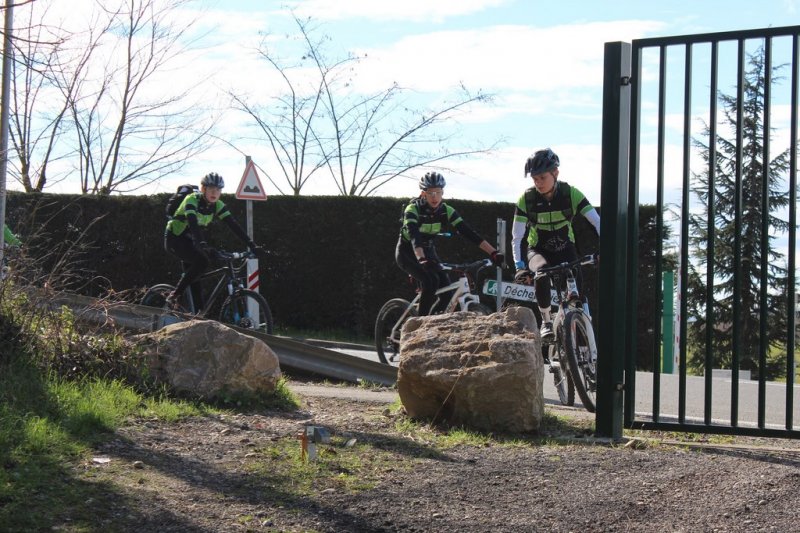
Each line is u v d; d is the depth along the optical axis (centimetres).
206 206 1063
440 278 962
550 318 722
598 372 564
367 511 385
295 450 480
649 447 532
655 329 558
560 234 721
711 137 535
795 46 511
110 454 444
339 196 1717
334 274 1719
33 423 460
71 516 353
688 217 545
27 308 606
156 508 372
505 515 386
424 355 588
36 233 652
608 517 385
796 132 513
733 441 568
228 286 1116
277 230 1733
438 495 411
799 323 2084
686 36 536
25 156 1670
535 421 565
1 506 353
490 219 1656
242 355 614
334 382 854
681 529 371
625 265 563
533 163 704
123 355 606
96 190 2206
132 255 1769
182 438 495
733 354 538
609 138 556
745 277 2106
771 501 407
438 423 588
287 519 370
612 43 553
